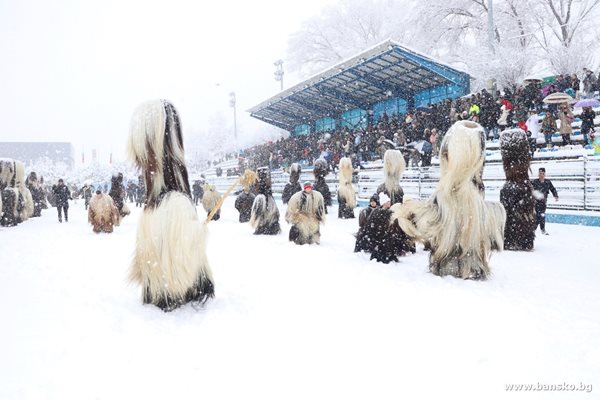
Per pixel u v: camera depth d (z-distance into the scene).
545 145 17.33
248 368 3.34
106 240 11.69
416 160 19.44
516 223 8.65
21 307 4.63
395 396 2.94
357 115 36.91
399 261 7.77
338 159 24.41
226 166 52.50
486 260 6.40
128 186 38.09
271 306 4.95
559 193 13.24
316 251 8.95
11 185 16.73
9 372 3.11
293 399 2.89
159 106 4.95
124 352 3.57
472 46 35.88
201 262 4.95
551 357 3.52
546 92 20.66
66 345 3.63
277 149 38.59
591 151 13.39
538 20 33.00
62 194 18.27
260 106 40.12
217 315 4.57
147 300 4.90
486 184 14.92
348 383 3.12
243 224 15.20
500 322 4.35
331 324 4.32
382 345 3.79
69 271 7.00
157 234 4.75
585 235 10.59
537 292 5.51
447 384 3.10
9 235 13.19
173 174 4.95
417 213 6.64
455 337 3.96
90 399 2.81
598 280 6.18
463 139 6.12
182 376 3.19
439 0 36.06
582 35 31.77
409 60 26.09
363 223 8.90
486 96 19.27
